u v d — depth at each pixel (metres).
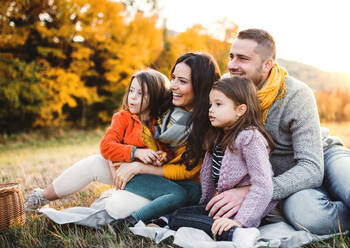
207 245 1.60
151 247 1.73
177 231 1.79
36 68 12.37
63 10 12.82
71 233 1.98
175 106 2.33
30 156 6.82
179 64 2.19
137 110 2.34
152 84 2.32
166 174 2.21
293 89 2.11
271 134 2.15
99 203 2.34
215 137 2.06
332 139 2.38
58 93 13.29
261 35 2.13
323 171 1.99
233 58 2.22
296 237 1.70
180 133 2.22
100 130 14.26
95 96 13.99
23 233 1.95
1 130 12.70
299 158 2.01
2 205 2.04
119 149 2.23
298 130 2.05
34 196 2.37
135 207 2.07
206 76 2.16
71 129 14.14
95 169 2.32
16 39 12.09
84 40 13.99
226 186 1.96
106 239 1.86
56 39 13.44
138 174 2.19
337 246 1.66
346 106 12.24
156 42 14.95
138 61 14.07
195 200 2.24
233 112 1.90
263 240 1.69
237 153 1.89
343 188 1.86
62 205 2.58
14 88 11.69
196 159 2.19
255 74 2.16
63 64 13.90
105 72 14.91
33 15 12.92
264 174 1.79
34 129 13.23
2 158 6.79
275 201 1.93
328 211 1.77
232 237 1.68
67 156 6.21
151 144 2.31
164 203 2.04
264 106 2.09
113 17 13.66
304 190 1.90
